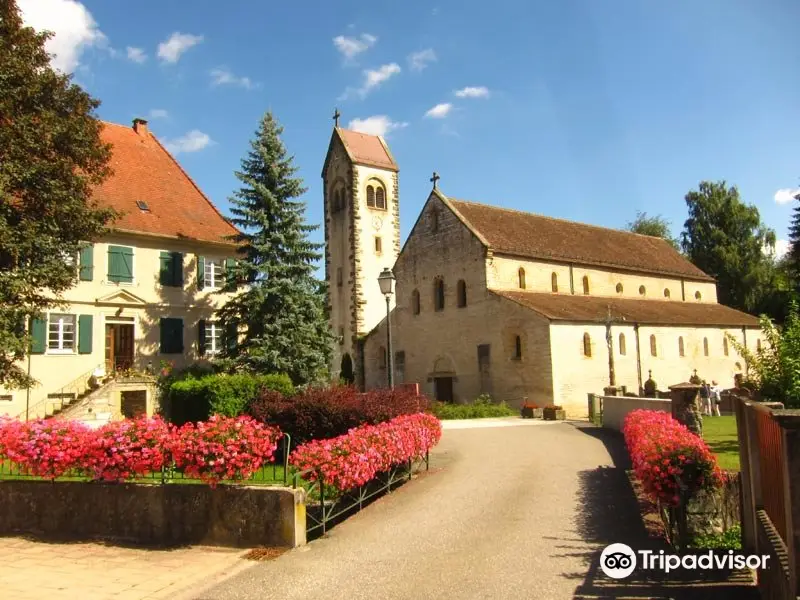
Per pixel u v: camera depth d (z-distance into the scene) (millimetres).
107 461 11477
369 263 53438
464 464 17469
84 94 23625
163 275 32469
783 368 14867
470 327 40531
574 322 36969
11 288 19797
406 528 11391
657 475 9375
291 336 30109
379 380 47438
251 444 11109
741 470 8828
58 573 9656
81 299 29375
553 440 21859
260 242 30703
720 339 48500
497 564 9219
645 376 41156
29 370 27453
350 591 8453
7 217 20688
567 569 8875
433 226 43875
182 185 36750
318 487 11852
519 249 41625
